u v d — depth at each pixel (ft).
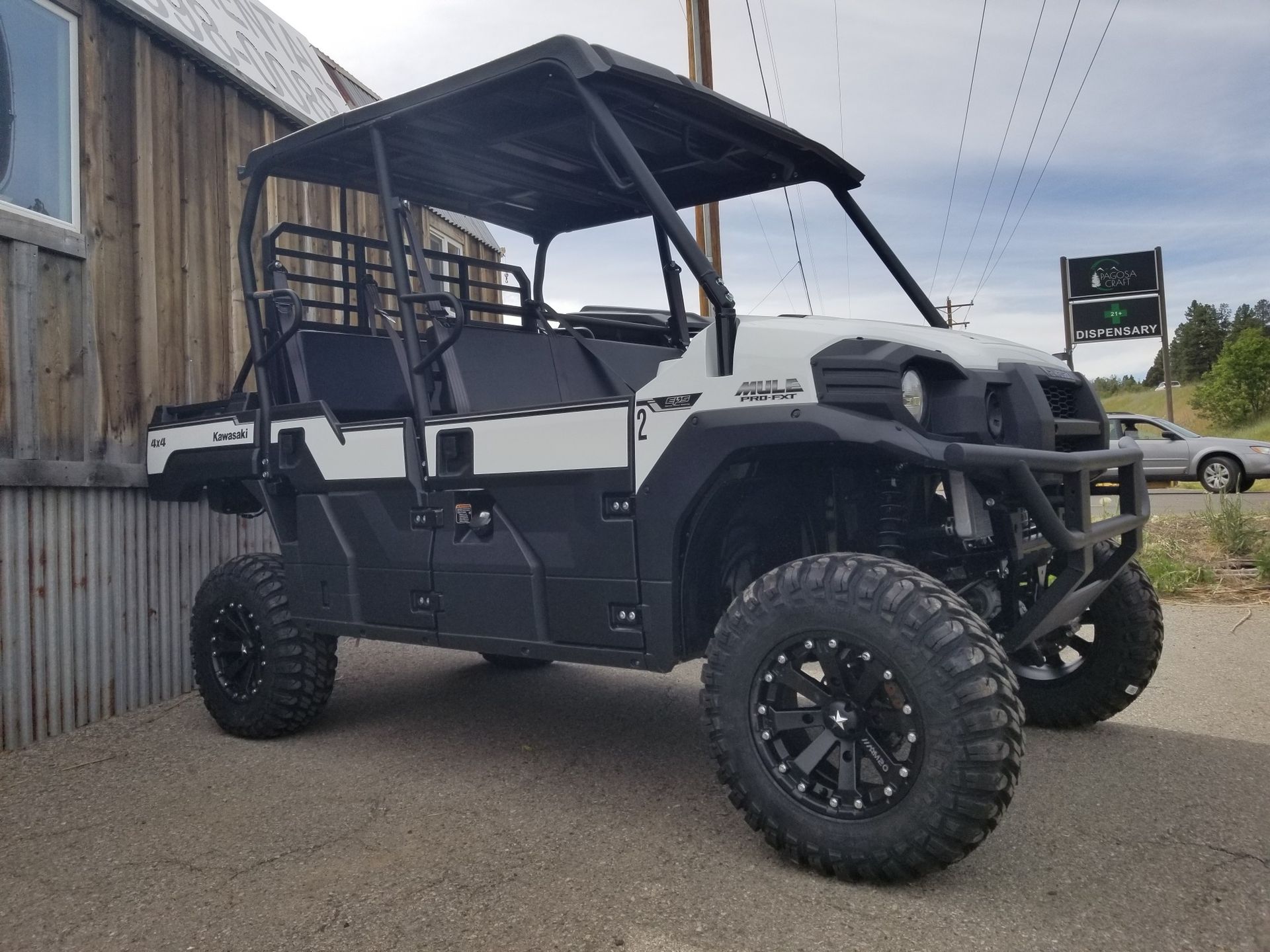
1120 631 11.60
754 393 8.56
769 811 8.24
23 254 13.15
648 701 14.66
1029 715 12.37
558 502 9.96
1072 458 8.70
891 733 8.01
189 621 16.22
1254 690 13.91
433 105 10.61
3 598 12.84
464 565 10.71
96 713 14.29
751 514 10.29
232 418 13.28
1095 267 80.48
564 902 7.74
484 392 12.28
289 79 20.84
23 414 13.10
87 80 14.47
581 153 12.13
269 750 12.42
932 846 7.48
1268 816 9.26
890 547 9.06
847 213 12.55
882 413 8.13
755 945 6.97
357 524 11.83
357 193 21.99
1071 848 8.58
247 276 13.04
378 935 7.29
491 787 10.71
